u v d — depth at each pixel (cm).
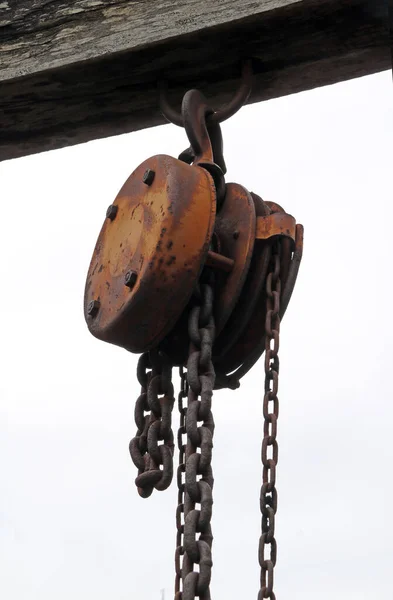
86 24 312
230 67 310
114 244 280
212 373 255
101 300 277
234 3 295
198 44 301
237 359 282
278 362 262
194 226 262
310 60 307
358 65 308
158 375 271
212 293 267
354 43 300
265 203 290
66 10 315
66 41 312
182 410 271
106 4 311
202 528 235
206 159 286
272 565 242
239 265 269
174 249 260
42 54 314
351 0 285
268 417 253
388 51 302
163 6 304
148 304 261
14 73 315
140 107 327
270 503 247
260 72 311
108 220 288
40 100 326
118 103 326
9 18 321
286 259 274
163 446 264
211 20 295
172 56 306
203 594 229
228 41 301
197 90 295
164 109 312
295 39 299
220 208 283
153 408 268
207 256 265
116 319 266
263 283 272
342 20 292
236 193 282
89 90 321
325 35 297
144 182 274
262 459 249
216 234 277
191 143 288
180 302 261
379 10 288
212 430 247
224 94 319
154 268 259
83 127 337
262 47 302
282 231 271
